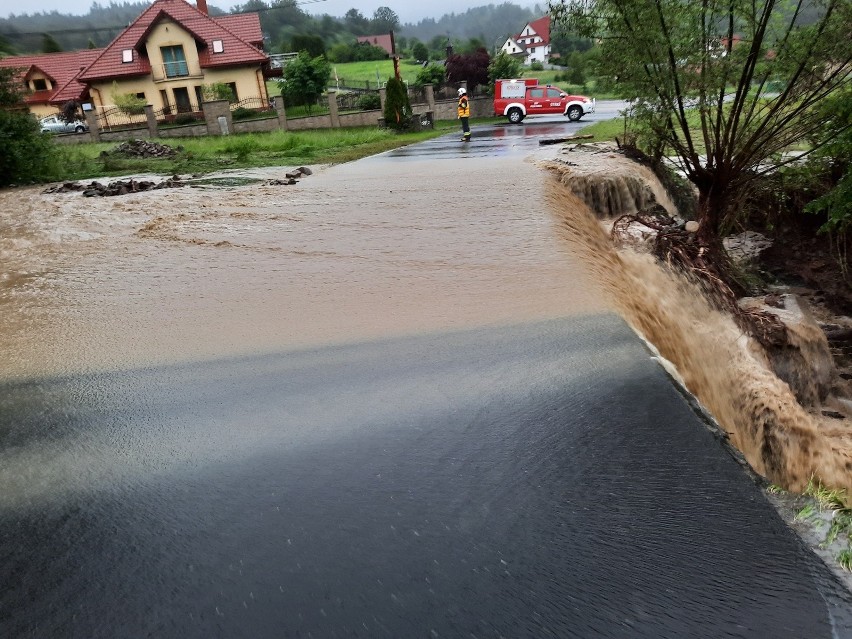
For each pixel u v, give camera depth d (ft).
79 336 15.01
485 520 7.78
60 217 30.81
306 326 14.83
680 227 27.94
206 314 16.10
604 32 28.78
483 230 23.11
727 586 6.60
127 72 135.03
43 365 13.41
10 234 27.17
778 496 8.64
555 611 6.31
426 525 7.73
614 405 10.44
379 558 7.19
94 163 64.34
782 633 5.99
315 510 8.14
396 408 10.68
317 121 106.83
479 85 133.08
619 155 38.86
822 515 8.09
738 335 21.36
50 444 10.13
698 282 23.65
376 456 9.31
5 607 6.71
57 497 8.68
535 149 50.78
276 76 161.99
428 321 14.66
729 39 26.35
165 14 131.64
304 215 28.07
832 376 23.03
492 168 39.75
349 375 12.05
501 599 6.50
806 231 33.58
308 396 11.30
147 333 15.01
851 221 29.43
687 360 17.21
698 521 7.64
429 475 8.77
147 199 35.29
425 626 6.19
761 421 17.43
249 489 8.68
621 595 6.50
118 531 7.90
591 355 12.38
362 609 6.45
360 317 15.17
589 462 8.90
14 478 9.20
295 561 7.22
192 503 8.42
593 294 15.92
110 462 9.54
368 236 23.32
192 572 7.12
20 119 53.26
